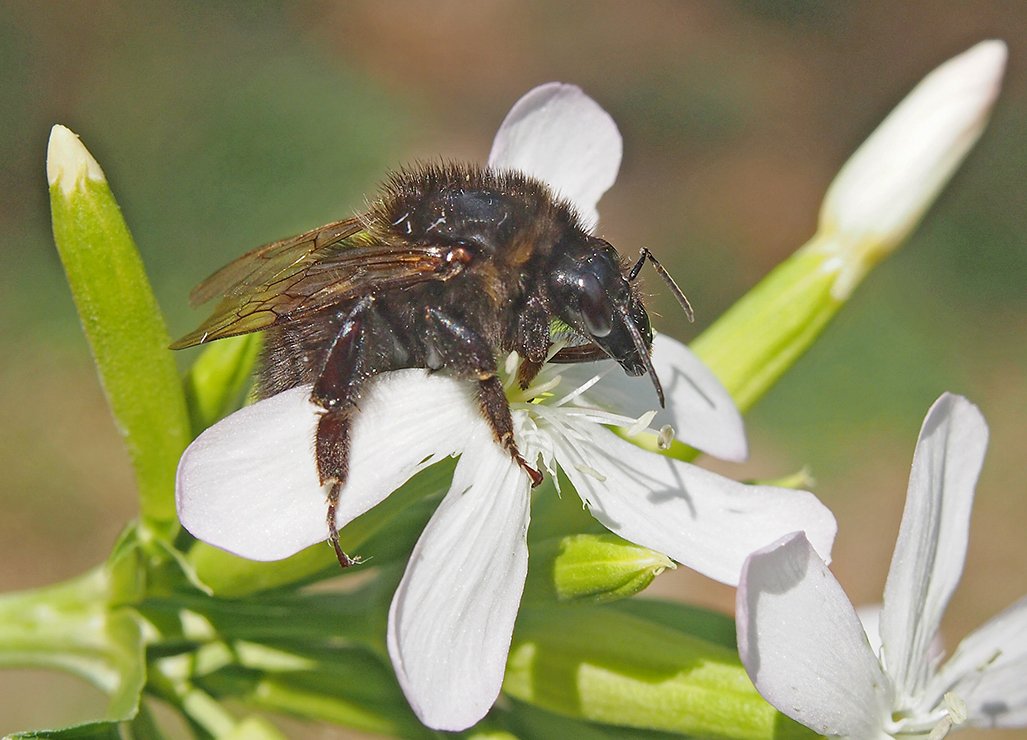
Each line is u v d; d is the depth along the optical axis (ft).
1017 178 1.46
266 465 0.50
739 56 1.74
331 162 1.35
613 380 0.55
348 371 0.51
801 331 0.59
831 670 0.51
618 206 1.48
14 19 1.42
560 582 0.52
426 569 0.50
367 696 0.54
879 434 1.18
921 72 1.73
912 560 0.52
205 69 1.42
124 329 0.53
